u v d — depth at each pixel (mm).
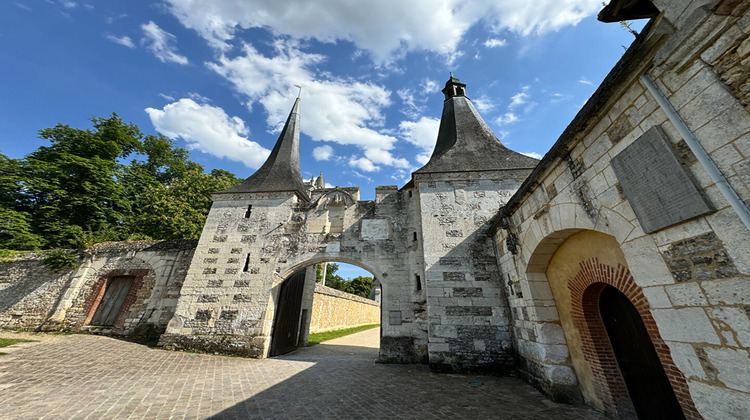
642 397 4145
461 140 11742
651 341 3967
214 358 8164
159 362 7312
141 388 5305
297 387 5781
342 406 4766
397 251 9500
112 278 11664
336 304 21422
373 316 30922
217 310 9250
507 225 6852
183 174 23750
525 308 6316
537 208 5410
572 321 5320
